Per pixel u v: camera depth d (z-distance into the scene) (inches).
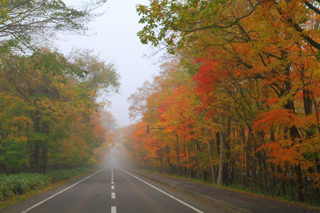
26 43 486.9
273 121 475.8
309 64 439.5
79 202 470.0
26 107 890.1
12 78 907.4
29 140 962.7
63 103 947.3
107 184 933.8
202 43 493.0
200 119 919.7
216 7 339.6
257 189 902.4
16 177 722.8
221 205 438.3
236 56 531.2
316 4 384.5
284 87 550.3
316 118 468.1
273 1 339.3
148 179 1290.6
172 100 1049.5
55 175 1162.6
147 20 360.5
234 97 689.0
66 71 551.5
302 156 506.3
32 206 422.0
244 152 1069.8
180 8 350.0
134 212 370.6
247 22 446.6
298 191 568.1
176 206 430.9
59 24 483.8
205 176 1370.6
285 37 395.2
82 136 1419.8
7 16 438.6
